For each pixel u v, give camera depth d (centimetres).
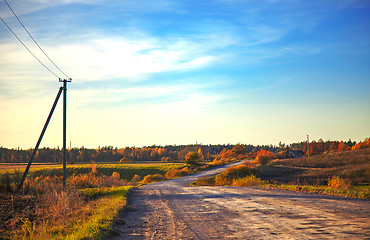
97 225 1016
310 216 1095
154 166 11125
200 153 17325
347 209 1209
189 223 1095
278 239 787
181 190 2892
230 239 820
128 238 891
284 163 8812
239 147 17600
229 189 2717
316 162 8325
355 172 5138
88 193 2494
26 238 1060
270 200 1669
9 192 2348
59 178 3562
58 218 1384
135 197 2230
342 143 16738
